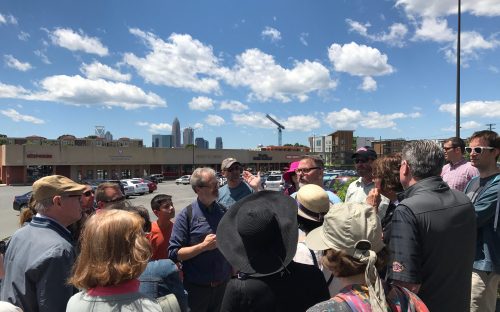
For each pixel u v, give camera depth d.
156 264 2.78
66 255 2.35
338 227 1.68
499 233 3.13
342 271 1.66
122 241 1.75
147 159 73.25
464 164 4.87
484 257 3.18
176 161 78.56
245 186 5.42
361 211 1.70
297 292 2.01
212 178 3.76
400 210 2.29
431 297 2.25
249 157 91.62
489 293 3.27
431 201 2.26
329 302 1.58
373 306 1.50
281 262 1.98
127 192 36.31
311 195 2.53
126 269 1.71
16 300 2.30
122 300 1.72
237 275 2.09
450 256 2.24
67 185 2.57
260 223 1.99
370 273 1.54
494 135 3.37
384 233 2.65
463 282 2.31
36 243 2.38
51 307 2.25
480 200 3.18
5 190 44.38
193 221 3.76
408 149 2.52
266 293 1.97
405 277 2.15
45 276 2.27
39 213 2.55
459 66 16.17
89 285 1.73
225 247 2.11
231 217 2.21
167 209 4.28
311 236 1.91
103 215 1.84
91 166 65.12
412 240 2.19
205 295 3.66
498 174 3.34
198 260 3.66
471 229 2.35
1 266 2.60
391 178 2.99
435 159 2.40
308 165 4.16
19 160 56.03
